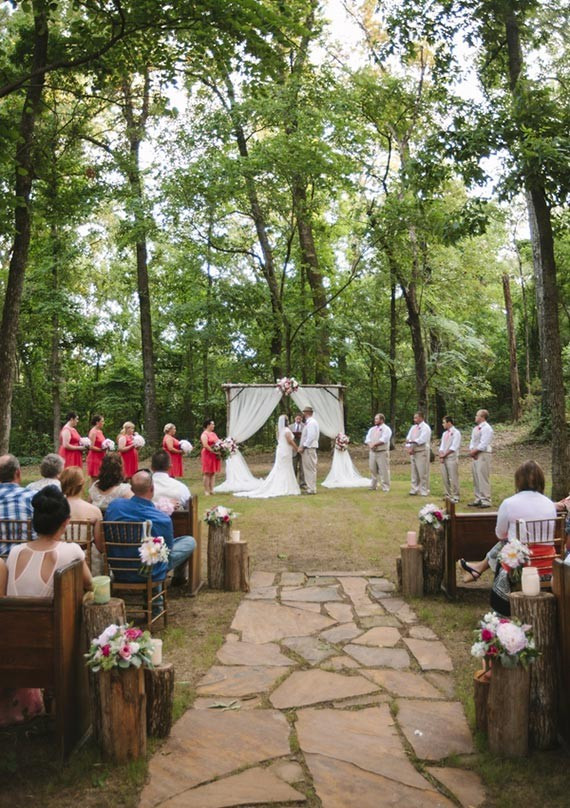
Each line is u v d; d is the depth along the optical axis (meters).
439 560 6.24
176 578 6.75
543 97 9.96
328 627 5.38
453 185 19.77
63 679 3.32
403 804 2.92
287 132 18.22
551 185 9.61
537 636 3.47
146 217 18.73
